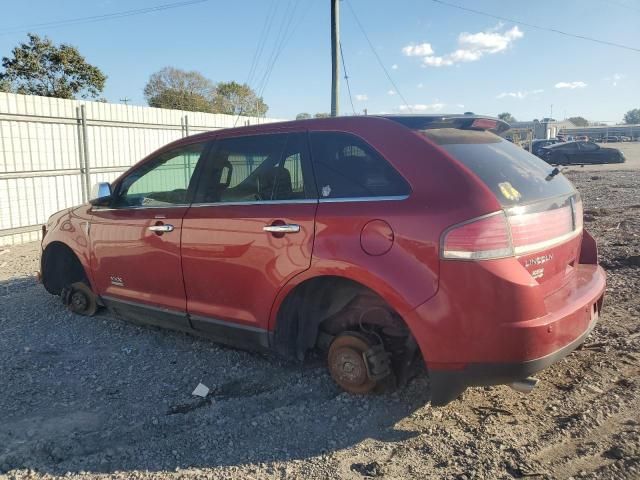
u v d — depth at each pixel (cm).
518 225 300
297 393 382
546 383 380
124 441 328
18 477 294
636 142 6650
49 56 3300
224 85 6381
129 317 494
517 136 1348
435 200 307
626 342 438
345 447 316
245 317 389
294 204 362
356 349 361
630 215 1077
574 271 363
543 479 277
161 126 1420
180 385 404
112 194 495
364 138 346
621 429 317
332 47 1941
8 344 487
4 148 1034
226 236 390
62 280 593
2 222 1046
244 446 321
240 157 404
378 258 318
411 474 287
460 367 302
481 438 317
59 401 381
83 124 1186
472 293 292
